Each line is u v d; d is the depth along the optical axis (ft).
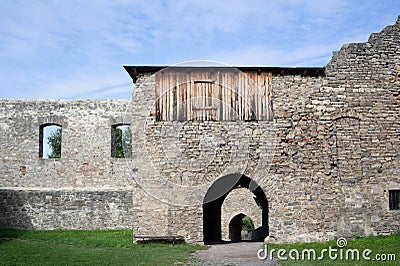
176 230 44.68
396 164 46.85
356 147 46.62
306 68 46.44
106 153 69.36
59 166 69.00
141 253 38.73
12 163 68.64
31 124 69.26
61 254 37.40
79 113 69.97
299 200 45.34
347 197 45.88
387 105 47.50
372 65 47.78
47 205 57.98
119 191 58.65
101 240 47.01
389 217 46.14
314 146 46.16
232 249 42.83
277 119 46.16
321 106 46.75
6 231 54.60
